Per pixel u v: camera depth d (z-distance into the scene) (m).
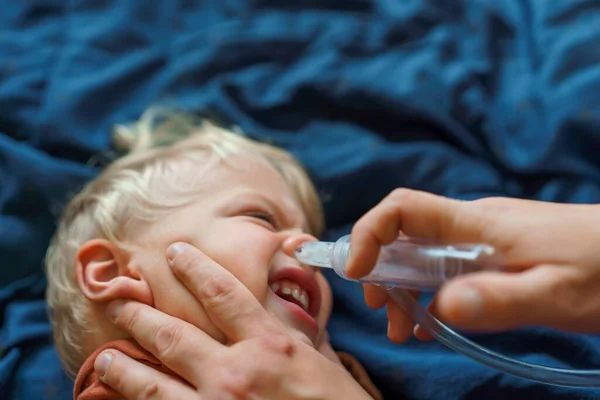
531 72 1.27
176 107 1.26
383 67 1.30
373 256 0.59
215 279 0.74
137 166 0.95
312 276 0.81
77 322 0.85
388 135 1.28
